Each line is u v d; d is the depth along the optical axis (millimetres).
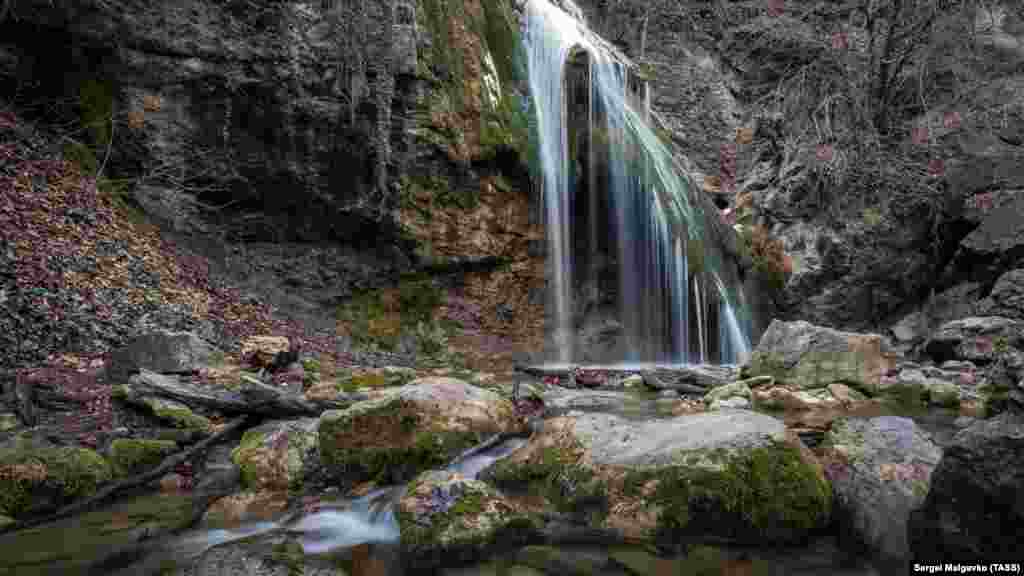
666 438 3771
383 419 4484
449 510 3264
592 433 4062
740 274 15328
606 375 10125
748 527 3258
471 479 3525
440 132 11609
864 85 17172
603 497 3525
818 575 2959
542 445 4125
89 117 9328
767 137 19359
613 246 13531
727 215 18047
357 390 6512
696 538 3277
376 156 11062
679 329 13648
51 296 6691
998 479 2566
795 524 3279
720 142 20844
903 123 17344
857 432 4055
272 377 6715
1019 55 17812
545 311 12750
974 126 16344
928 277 15836
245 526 3574
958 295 14734
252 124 10312
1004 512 2543
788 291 15828
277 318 9492
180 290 8383
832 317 15664
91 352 6344
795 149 17312
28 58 8938
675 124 20844
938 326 14844
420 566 3047
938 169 15977
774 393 7242
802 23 19406
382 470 4262
